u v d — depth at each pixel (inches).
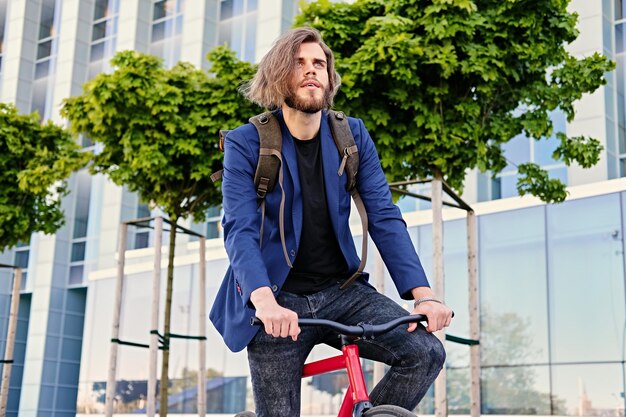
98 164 317.4
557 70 264.1
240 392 633.6
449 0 233.3
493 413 504.7
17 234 393.4
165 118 288.8
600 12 489.7
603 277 476.7
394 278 100.6
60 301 773.3
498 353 509.4
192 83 299.9
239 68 296.0
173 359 668.7
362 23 256.8
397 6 245.1
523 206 512.4
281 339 99.0
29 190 382.3
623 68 486.0
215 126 287.3
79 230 775.1
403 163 253.0
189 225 679.1
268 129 101.0
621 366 462.6
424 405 525.7
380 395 99.5
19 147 381.4
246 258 93.0
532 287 501.7
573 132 493.4
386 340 97.5
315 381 568.7
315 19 261.0
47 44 833.5
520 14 241.0
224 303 103.5
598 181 483.5
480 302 521.3
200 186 313.4
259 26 665.0
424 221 544.4
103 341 727.1
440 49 235.9
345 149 102.3
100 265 743.1
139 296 707.4
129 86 283.7
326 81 100.0
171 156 298.0
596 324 475.2
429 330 94.3
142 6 754.2
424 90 245.3
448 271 533.3
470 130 240.2
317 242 100.8
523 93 253.9
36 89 828.0
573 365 479.5
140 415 683.4
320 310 100.0
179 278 679.1
